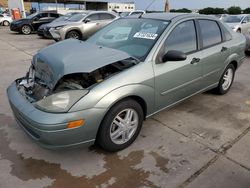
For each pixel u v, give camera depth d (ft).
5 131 10.88
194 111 13.05
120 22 12.73
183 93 11.60
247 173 8.53
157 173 8.48
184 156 9.37
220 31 13.80
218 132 11.05
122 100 8.93
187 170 8.63
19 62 23.70
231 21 46.62
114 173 8.46
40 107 8.07
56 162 8.96
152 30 10.89
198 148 9.85
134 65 9.37
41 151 9.53
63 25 34.83
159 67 9.92
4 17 79.36
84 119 7.97
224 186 7.95
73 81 8.79
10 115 12.35
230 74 15.31
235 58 14.84
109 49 9.77
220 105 13.88
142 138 10.46
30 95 9.15
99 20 37.32
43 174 8.38
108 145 9.07
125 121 9.36
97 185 7.95
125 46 10.88
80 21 35.76
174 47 10.75
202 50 12.20
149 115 10.27
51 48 10.09
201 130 11.19
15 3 83.82
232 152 9.62
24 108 8.41
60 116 7.69
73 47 9.89
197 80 12.20
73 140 8.08
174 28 10.83
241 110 13.30
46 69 9.02
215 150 9.74
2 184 7.89
